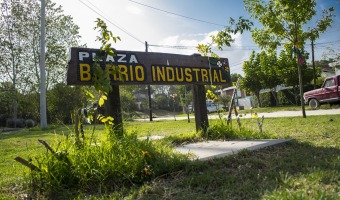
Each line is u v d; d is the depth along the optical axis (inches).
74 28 1077.8
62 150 128.3
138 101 2429.9
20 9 1000.2
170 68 207.2
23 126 1115.3
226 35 240.7
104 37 154.9
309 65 1227.9
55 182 116.6
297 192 92.2
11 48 1029.8
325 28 432.1
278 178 113.7
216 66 239.5
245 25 241.0
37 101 1152.8
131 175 123.1
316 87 1055.6
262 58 1163.9
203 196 100.5
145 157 133.3
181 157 144.3
